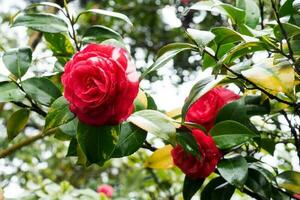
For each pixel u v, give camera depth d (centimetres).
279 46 85
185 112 81
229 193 89
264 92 84
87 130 81
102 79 77
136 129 83
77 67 78
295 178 87
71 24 91
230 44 87
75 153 88
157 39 255
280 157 113
